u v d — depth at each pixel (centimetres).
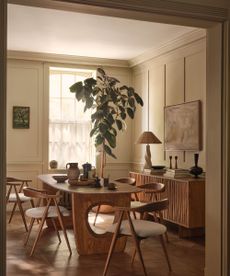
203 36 558
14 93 741
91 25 558
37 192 450
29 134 748
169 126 656
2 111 266
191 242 517
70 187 464
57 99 789
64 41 652
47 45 680
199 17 322
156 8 305
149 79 738
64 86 795
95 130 694
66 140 792
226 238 329
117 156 806
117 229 368
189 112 597
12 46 689
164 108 674
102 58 777
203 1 322
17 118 741
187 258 444
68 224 599
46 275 380
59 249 474
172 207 553
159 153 700
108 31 588
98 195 456
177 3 312
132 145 813
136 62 773
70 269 399
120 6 296
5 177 267
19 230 574
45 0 279
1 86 266
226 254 329
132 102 697
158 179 592
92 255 452
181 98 628
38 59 745
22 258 437
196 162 556
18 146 742
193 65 594
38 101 755
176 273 391
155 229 371
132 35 607
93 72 806
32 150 750
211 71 347
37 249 473
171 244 506
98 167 790
